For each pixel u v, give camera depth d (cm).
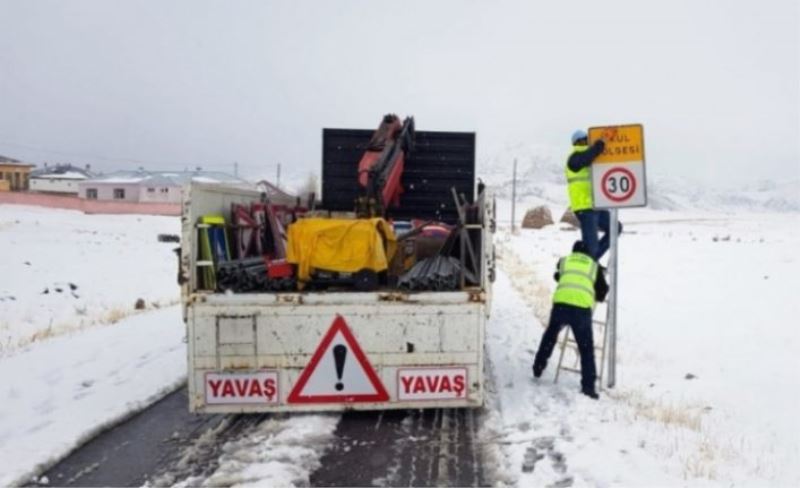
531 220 6081
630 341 1066
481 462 551
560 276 771
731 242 3694
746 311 1376
